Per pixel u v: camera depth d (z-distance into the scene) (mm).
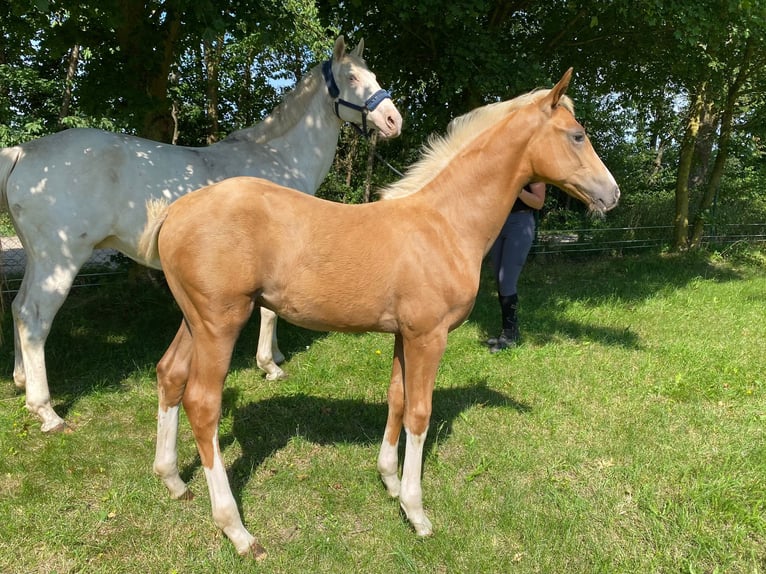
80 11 4582
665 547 2193
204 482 2576
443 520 2354
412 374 2154
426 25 5730
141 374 3760
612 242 8766
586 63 7754
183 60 8492
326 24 6430
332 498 2475
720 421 3227
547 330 4984
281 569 2061
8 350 4145
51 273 2943
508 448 2920
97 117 5359
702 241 9430
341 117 3809
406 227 2090
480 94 6531
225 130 10867
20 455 2750
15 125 9664
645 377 3904
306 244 2000
